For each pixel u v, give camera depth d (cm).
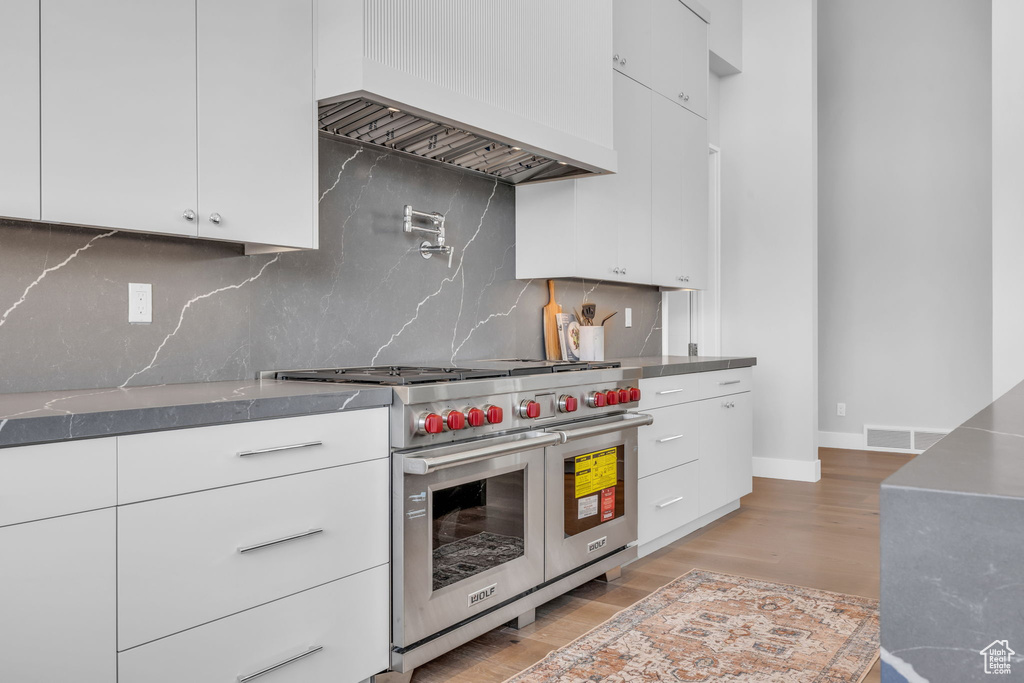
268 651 176
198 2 189
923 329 582
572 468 271
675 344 540
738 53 519
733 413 404
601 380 287
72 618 141
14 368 182
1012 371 379
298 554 183
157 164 180
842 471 529
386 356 281
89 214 167
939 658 72
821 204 617
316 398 186
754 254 521
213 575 165
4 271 180
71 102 164
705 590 288
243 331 232
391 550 209
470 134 262
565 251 330
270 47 206
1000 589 70
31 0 157
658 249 393
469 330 320
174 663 158
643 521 321
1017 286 379
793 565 320
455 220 313
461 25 248
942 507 72
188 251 218
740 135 527
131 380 205
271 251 225
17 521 133
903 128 588
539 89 284
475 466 228
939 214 575
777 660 226
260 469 174
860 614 262
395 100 217
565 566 268
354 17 212
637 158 374
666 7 401
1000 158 383
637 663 224
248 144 200
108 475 146
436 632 218
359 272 270
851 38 606
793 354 507
